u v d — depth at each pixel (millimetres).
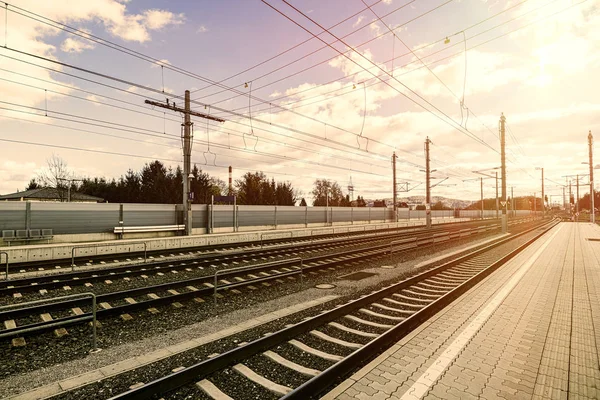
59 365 5062
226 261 14492
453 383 4176
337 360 5066
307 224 38562
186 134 24984
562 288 9125
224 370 4754
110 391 4246
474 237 26406
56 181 42656
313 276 11711
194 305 8258
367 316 7230
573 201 77125
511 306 7477
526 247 18969
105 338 6219
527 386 4105
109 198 49375
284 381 4480
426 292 9281
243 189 54875
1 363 5191
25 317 7355
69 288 10047
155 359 5105
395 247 15438
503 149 27984
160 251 16984
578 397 3867
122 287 10250
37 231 20203
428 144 36125
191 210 25938
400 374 4395
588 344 5391
